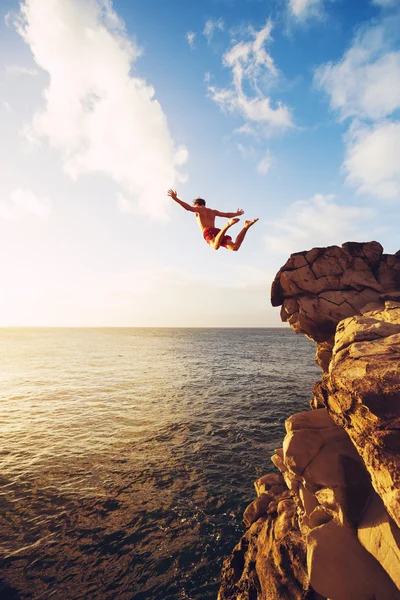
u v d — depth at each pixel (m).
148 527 12.16
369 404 4.41
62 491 14.60
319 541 5.58
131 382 40.78
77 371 50.22
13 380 42.19
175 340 139.88
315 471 6.30
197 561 10.52
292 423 6.81
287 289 10.10
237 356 71.31
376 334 5.84
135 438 21.19
